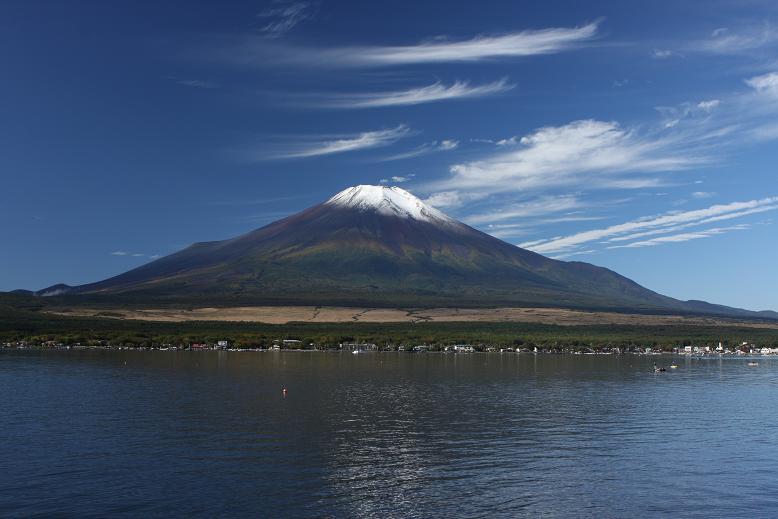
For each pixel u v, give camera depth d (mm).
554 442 82625
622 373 174875
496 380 152625
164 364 183250
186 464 70125
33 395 117688
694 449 79312
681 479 66625
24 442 79438
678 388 140375
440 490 62375
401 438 84250
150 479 64625
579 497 60812
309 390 129875
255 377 152125
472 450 77938
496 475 67438
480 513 56625
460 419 98375
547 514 56562
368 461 72438
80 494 60000
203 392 124625
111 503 57781
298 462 71562
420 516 55656
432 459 73500
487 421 96938
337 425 92625
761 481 66062
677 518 56031
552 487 63562
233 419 96125
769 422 97312
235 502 58406
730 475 68125
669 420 98688
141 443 79562
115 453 74438
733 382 153625
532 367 191500
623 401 119062
